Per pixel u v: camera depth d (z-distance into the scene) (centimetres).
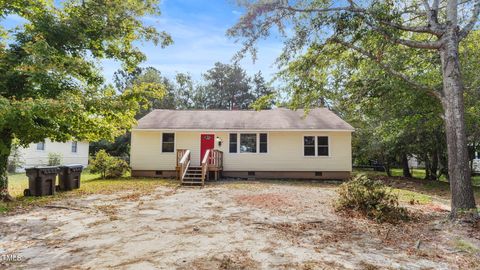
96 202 921
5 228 616
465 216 625
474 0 777
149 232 590
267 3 781
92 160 1720
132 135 1803
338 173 1736
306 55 870
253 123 1816
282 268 413
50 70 869
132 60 1168
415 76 934
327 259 449
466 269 420
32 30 927
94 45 1057
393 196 750
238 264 426
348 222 679
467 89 856
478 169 2239
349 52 909
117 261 435
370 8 719
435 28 709
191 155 1784
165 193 1131
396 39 750
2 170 915
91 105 921
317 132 1762
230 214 761
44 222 667
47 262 432
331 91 970
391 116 1251
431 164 1881
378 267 421
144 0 1077
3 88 853
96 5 998
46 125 895
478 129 1245
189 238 550
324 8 796
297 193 1145
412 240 550
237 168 1780
